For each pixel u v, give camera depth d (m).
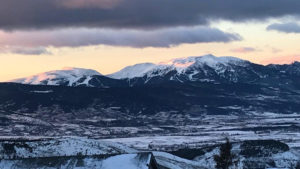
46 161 166.12
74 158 164.75
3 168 164.62
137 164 157.12
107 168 157.75
